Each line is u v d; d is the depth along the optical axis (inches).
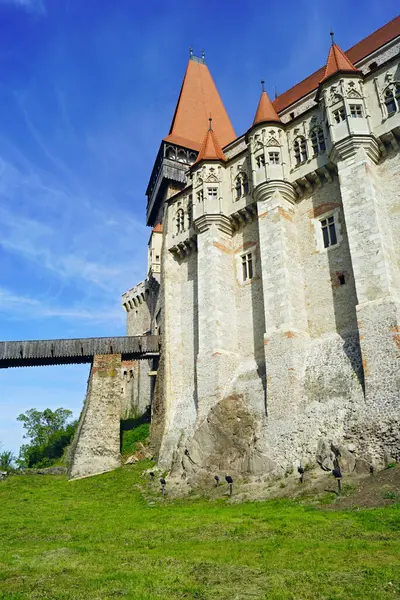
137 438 1430.9
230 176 1325.0
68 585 379.2
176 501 881.5
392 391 792.3
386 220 956.6
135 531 612.7
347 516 557.6
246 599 328.5
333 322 1002.1
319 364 957.8
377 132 999.0
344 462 780.0
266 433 949.2
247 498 791.1
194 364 1301.7
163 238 1568.7
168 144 1742.1
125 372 2174.0
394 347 816.3
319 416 879.7
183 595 343.3
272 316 1039.6
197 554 459.8
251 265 1227.2
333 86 1055.6
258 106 1244.5
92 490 1075.3
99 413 1369.3
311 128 1143.6
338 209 1061.8
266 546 468.4
